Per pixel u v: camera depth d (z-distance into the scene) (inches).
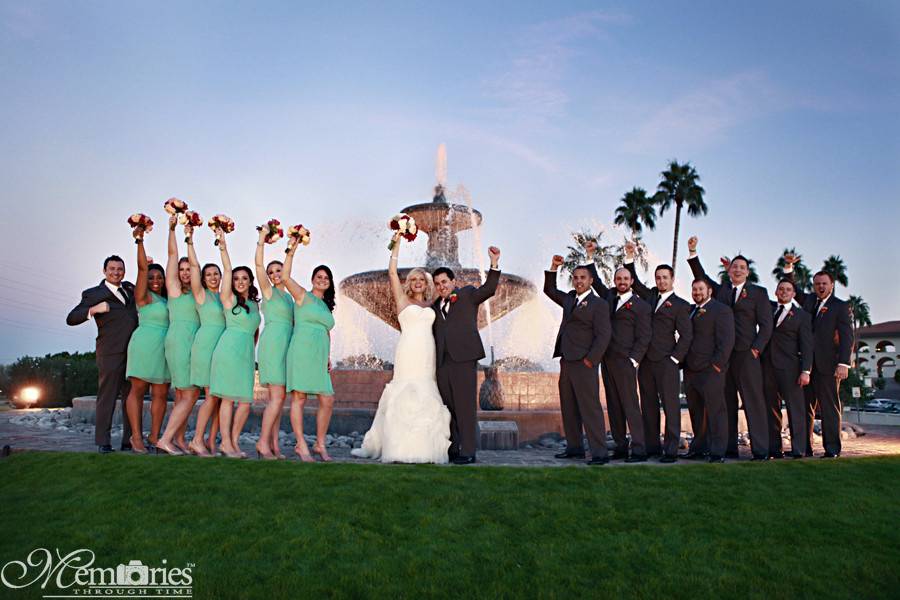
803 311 318.3
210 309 283.3
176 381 281.0
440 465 243.4
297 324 275.6
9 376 845.8
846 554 170.7
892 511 199.6
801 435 313.3
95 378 888.9
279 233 279.6
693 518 191.5
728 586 155.7
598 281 331.9
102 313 286.7
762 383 310.2
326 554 164.6
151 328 291.3
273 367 275.1
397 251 302.4
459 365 287.3
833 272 2047.2
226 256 278.4
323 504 192.4
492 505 196.9
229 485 207.3
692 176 1560.0
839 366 313.3
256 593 147.9
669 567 163.3
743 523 188.7
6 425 470.3
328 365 281.9
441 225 516.7
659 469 241.3
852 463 255.9
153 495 199.2
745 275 320.5
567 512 192.9
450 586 152.9
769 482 226.8
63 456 247.6
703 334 308.2
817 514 195.9
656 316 312.2
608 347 310.3
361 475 219.5
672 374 305.7
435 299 305.0
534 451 358.9
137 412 295.1
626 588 153.9
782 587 155.5
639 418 304.5
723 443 300.5
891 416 855.1
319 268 287.6
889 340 2864.2
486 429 366.0
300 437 272.4
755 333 311.3
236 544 168.4
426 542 172.1
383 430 284.4
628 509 197.5
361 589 150.4
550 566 162.1
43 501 199.3
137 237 279.9
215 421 296.0
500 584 153.8
